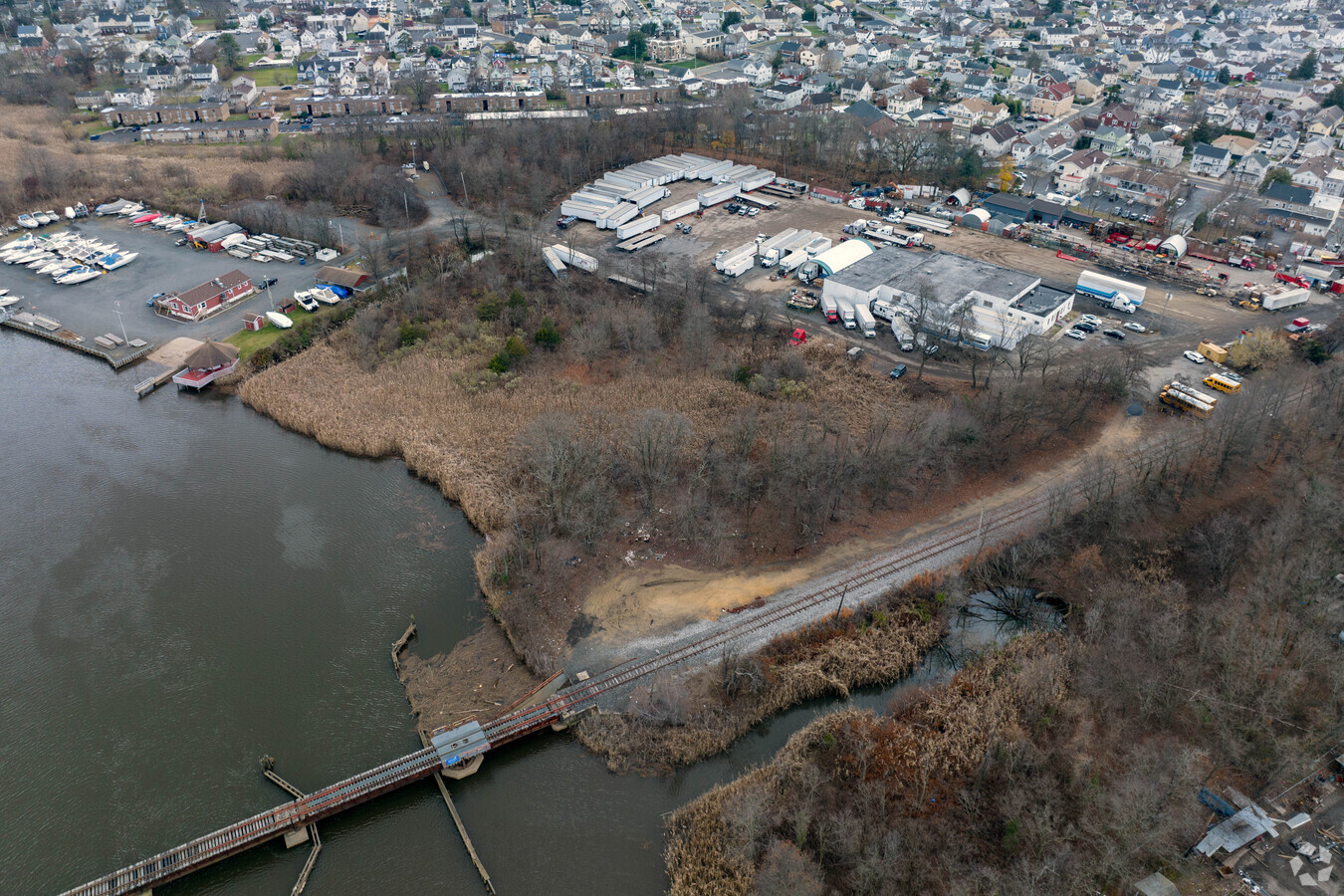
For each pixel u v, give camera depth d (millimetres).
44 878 63375
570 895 62562
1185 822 63688
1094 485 96000
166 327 139375
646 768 71438
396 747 73250
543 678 79188
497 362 122250
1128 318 140250
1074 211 180500
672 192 196125
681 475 103875
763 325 133875
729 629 83375
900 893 60812
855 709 74812
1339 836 64312
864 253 154875
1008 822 64125
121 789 69562
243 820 65938
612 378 123750
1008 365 125438
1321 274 149625
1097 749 71562
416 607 87750
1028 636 82938
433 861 65000
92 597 88188
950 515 98250
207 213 181375
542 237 167000
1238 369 124000
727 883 61406
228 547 95375
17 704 76688
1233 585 88625
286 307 143500
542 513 96875
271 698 77625
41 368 129000
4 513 99562
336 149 196250
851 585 88312
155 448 112000
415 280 148125
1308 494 93375
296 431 115625
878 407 115562
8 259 159875
